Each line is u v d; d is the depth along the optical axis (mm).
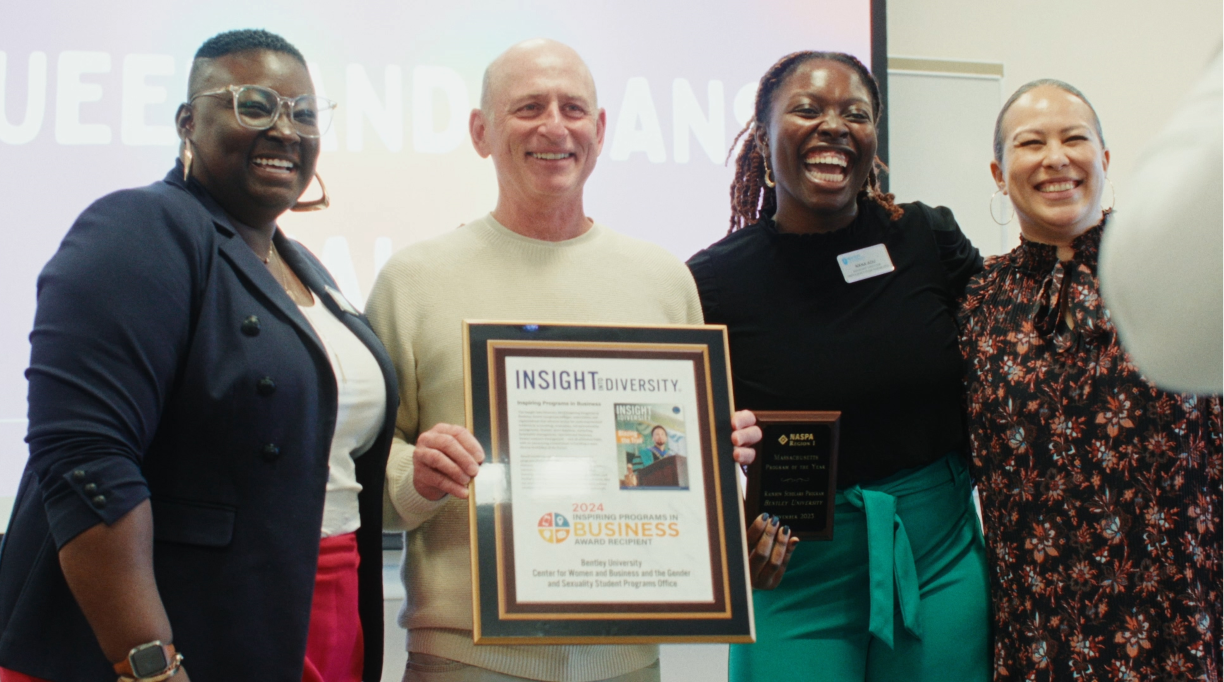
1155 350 527
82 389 1167
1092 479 1693
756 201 2281
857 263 1995
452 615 1601
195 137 1436
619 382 1598
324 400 1388
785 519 1801
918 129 3463
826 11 3203
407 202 2969
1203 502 1624
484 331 1578
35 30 2824
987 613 1883
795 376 1939
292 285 1545
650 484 1559
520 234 1801
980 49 3592
